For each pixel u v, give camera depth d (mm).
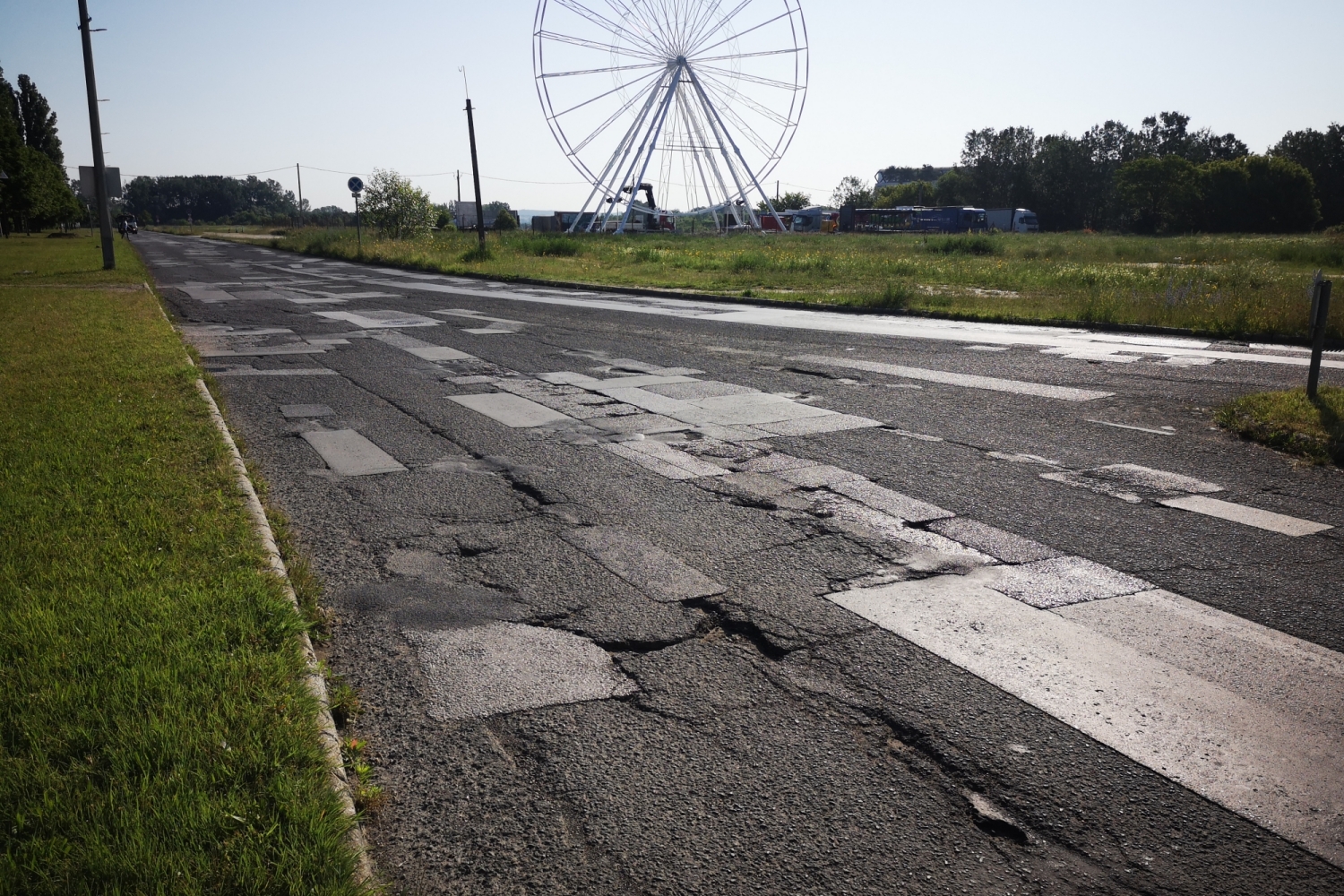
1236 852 2324
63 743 2461
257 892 1967
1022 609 3814
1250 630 3611
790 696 3107
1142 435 7105
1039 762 2711
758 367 10516
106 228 26062
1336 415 7027
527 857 2289
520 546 4586
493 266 30031
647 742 2818
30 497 4668
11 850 2057
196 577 3672
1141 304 15734
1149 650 3434
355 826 2266
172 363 9352
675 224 104438
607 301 19422
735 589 4035
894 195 129125
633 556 4449
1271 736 2854
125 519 4371
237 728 2561
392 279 26688
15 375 8500
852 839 2373
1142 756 2736
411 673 3250
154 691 2740
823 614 3768
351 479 5809
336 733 2713
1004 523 4957
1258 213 79000
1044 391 9047
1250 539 4688
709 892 2170
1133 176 88312
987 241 45625
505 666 3311
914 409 8125
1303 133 97500
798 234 80625
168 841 2090
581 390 9109
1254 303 14586
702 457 6434
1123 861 2293
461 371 10258
